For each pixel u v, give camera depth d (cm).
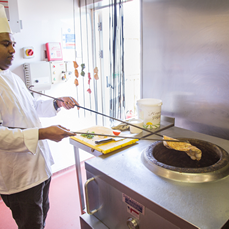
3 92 120
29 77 202
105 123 275
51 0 211
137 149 128
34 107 155
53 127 111
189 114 175
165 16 172
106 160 115
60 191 217
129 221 95
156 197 84
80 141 139
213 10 144
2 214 189
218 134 160
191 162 132
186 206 79
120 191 97
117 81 217
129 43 251
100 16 236
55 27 220
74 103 160
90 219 123
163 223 83
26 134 108
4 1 177
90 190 121
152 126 161
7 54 120
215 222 71
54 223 176
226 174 96
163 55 181
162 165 101
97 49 250
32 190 130
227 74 146
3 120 120
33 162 128
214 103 157
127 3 232
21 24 196
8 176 123
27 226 137
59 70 223
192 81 166
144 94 206
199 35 154
